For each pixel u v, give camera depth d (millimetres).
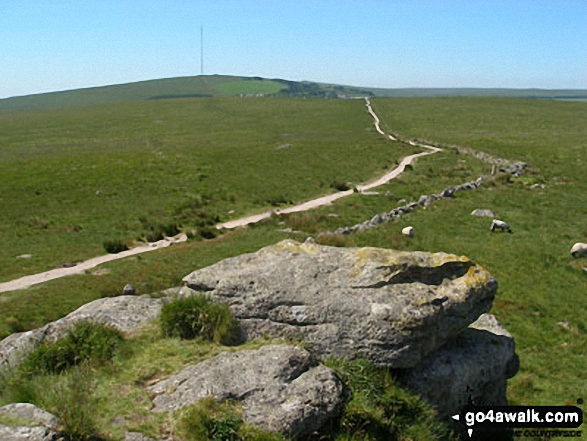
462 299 12266
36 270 29906
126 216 43406
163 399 10078
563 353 18156
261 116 139375
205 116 142375
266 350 10945
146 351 11695
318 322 11820
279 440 9234
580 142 78875
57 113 171125
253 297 12344
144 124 129125
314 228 36000
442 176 57375
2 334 20531
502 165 61438
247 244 32312
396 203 44281
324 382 10352
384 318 11484
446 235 31844
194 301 12500
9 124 143750
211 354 11391
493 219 35406
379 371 11336
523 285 23797
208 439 9156
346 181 56719
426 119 122312
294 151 78188
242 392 10000
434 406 11625
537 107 141625
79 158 74562
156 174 61969
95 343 11883
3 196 51844
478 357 12750
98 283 26250
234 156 74375
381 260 12609
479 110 136375
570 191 45031
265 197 49625
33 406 8836
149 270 28047
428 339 11664
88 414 9273
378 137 97938
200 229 37812
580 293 22938
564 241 30484
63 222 41750
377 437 10242
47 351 11688
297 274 12617
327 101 175500
